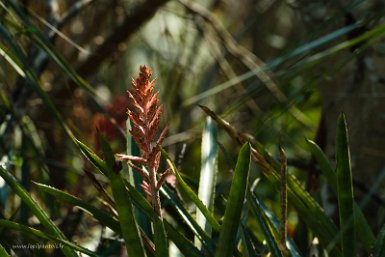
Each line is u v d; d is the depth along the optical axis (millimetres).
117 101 2719
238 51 4250
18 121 2576
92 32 4492
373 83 3047
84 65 4402
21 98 3027
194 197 1735
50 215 2508
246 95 2650
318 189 2408
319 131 2643
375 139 3082
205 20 4332
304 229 2164
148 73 1591
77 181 3221
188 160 3949
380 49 3006
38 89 2197
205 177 1973
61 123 2199
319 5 3162
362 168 3113
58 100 3652
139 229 1692
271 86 3104
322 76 2521
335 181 1870
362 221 1882
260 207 1862
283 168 1674
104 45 4359
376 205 2938
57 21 3562
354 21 2990
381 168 3064
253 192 1933
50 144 3613
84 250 1711
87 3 3545
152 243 1740
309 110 3832
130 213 1573
